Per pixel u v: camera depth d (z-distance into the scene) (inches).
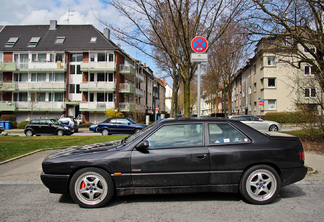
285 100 1199.6
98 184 159.2
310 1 394.3
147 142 159.3
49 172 160.1
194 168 160.4
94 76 1438.2
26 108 1434.5
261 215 145.3
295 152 167.2
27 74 1475.1
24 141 481.7
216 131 169.9
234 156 161.9
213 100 1996.8
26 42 1493.6
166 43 361.1
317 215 145.4
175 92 930.1
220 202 167.5
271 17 422.9
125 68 1473.9
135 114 1346.0
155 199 174.4
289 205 161.8
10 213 149.9
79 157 160.4
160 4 289.1
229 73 1128.2
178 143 165.6
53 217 143.7
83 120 1434.5
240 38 457.4
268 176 162.9
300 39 430.3
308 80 428.5
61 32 1545.3
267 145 165.6
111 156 159.8
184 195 183.2
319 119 426.6
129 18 294.8
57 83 1439.5
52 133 764.6
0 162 294.7
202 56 254.2
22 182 222.7
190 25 313.4
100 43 1446.9
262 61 1216.2
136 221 137.8
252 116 751.7
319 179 227.1
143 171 159.0
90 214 148.1
